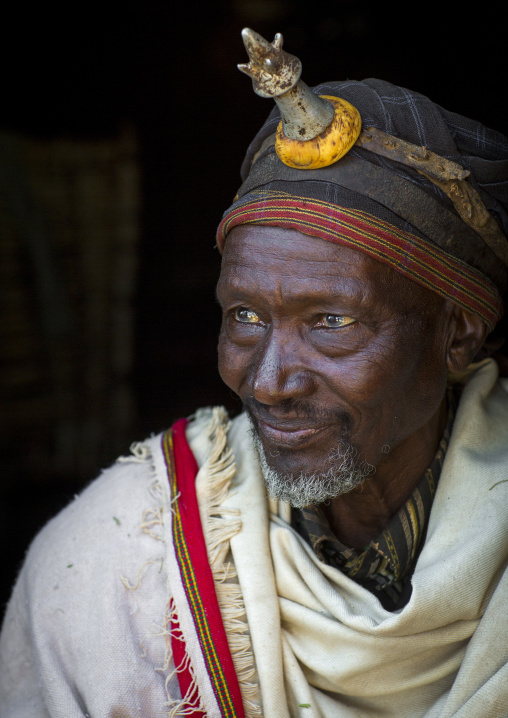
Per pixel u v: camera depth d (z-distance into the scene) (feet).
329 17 14.12
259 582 3.74
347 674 3.64
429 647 3.61
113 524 4.13
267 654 3.64
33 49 14.48
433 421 3.96
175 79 15.28
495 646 3.49
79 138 14.80
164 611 3.85
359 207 3.28
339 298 3.27
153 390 14.82
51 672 3.88
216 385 14.99
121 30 14.88
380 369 3.37
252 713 3.61
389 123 3.40
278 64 2.93
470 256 3.55
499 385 4.41
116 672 3.77
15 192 12.35
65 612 3.98
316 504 3.96
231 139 15.53
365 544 4.08
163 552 3.96
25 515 12.23
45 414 13.11
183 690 3.68
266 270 3.33
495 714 3.38
